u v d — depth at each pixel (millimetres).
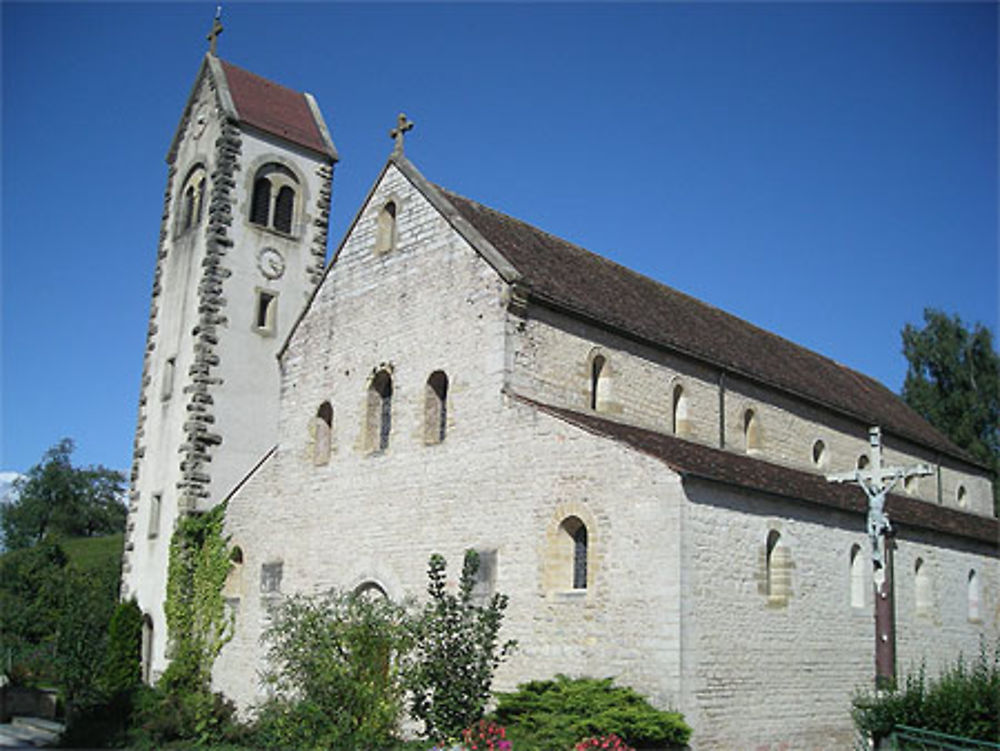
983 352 55094
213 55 39062
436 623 20062
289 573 29297
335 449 29188
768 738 21109
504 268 25031
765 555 22125
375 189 30391
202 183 37219
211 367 34000
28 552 54188
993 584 32094
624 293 30328
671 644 19516
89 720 27656
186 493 32656
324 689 20531
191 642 31188
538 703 19266
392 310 28453
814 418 33594
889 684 20609
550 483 22625
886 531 22031
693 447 25125
